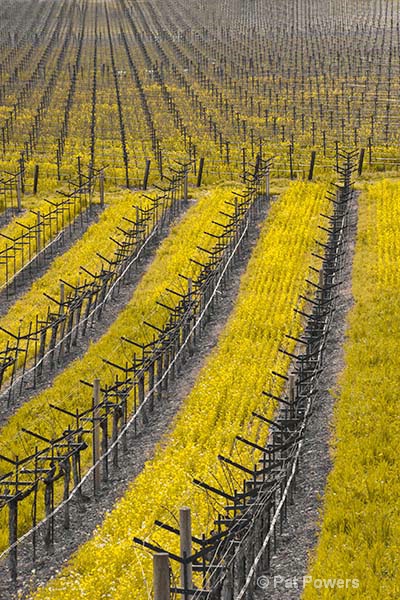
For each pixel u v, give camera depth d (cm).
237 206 7756
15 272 7131
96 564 3309
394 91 13262
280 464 3647
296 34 18712
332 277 6031
